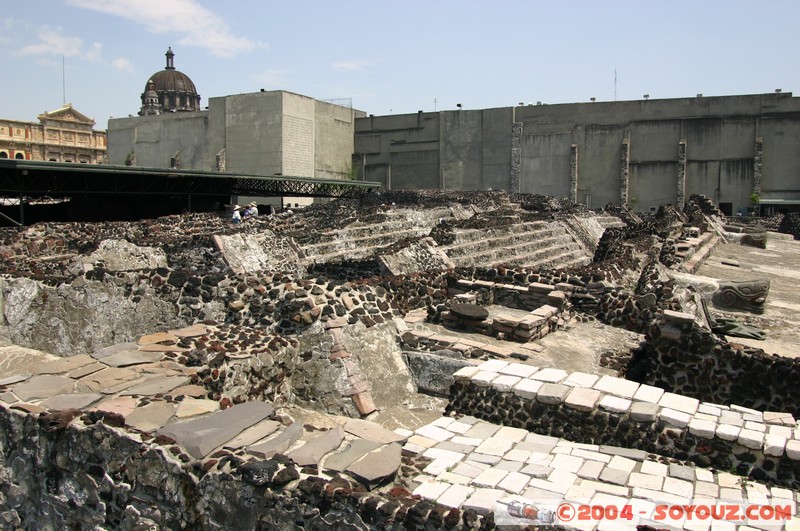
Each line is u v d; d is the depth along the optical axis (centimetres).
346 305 969
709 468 698
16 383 741
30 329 1163
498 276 1523
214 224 2673
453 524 510
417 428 820
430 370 977
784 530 565
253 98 6512
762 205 5703
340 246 2425
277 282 989
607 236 2484
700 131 5947
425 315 1309
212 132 6831
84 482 645
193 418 663
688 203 4512
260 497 557
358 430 707
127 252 1681
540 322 1196
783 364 944
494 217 3153
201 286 1046
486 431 776
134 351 833
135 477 612
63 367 785
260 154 6519
